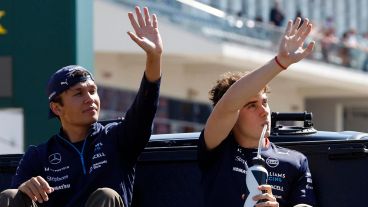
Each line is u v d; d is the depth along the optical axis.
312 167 11.55
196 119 49.09
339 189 11.43
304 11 56.88
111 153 11.65
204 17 42.09
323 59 50.19
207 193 11.16
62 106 11.88
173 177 11.99
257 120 11.12
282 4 54.94
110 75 43.22
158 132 46.38
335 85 53.69
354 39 55.12
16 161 12.63
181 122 48.03
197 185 11.91
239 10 49.56
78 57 20.72
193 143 12.34
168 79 46.78
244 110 11.12
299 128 12.55
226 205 11.00
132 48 39.44
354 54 53.16
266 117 11.14
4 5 21.08
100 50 39.12
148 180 12.05
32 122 20.98
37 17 20.89
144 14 11.66
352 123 61.09
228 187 11.02
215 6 45.88
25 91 21.00
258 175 10.26
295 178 11.16
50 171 11.73
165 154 11.99
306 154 11.59
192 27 41.78
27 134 21.00
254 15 51.44
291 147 11.65
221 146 11.20
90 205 10.82
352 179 11.40
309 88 55.78
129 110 11.70
